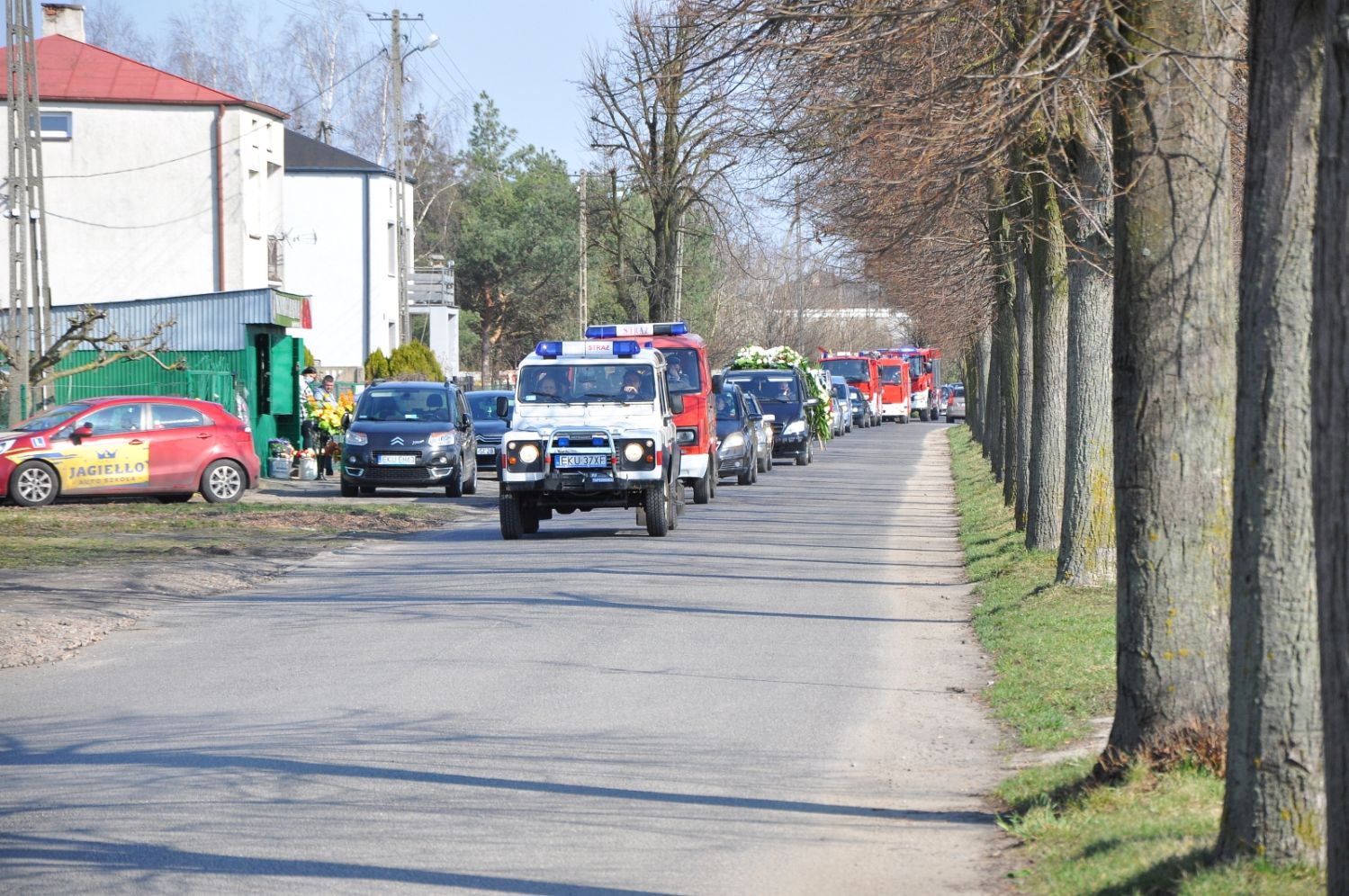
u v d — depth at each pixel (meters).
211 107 118.56
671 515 59.25
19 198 77.50
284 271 133.25
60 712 26.39
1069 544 40.16
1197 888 14.56
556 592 41.50
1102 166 31.56
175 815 19.34
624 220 150.88
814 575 46.16
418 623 36.19
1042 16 21.28
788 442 112.88
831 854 17.64
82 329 79.94
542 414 58.25
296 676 29.45
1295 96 15.05
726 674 29.58
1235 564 15.64
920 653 32.34
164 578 44.62
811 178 36.12
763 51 26.16
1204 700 19.53
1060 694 26.50
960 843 18.06
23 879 16.67
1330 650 11.19
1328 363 11.14
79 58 120.88
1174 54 19.20
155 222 118.94
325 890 16.27
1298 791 15.15
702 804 19.88
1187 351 19.66
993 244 60.34
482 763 22.14
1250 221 15.49
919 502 78.31
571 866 17.11
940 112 24.88
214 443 70.88
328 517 65.69
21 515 62.62
